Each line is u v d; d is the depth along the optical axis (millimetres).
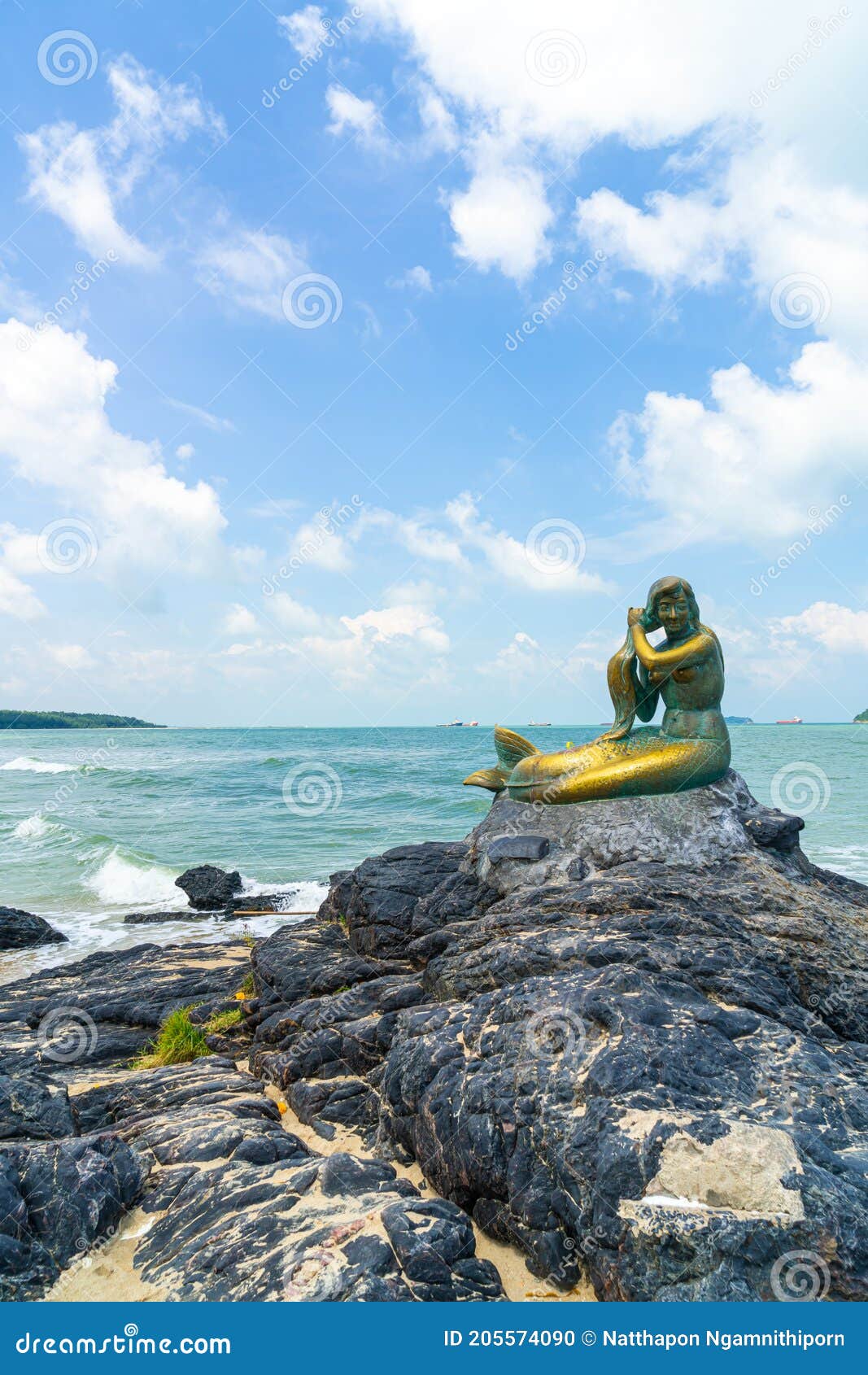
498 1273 5590
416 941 10828
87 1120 8281
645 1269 5105
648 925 9078
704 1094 6109
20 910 20625
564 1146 5797
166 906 22969
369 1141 7594
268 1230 5676
